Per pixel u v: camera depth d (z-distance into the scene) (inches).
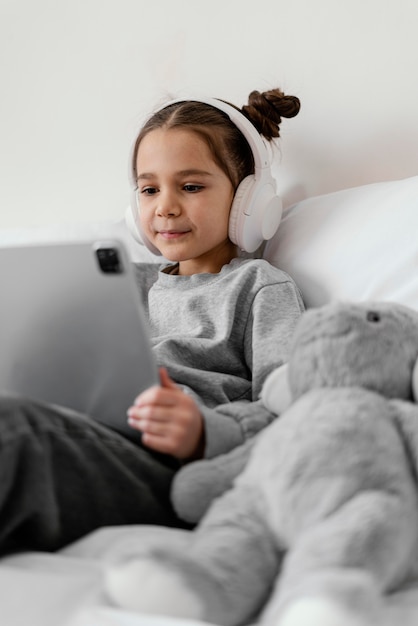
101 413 32.4
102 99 69.2
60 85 71.2
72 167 71.8
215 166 52.3
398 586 24.3
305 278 50.6
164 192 52.3
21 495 27.1
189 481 29.7
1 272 29.7
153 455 34.3
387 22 55.6
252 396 43.6
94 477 29.8
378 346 29.5
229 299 48.5
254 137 52.2
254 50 61.4
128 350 30.1
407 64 55.3
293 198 60.8
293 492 25.1
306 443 25.8
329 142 58.8
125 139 68.6
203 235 52.4
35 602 22.9
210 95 63.9
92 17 68.6
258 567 24.3
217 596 22.4
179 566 22.1
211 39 63.2
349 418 26.2
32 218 74.7
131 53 67.2
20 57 72.8
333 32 57.8
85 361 30.9
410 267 46.4
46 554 27.5
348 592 19.9
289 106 57.0
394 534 23.0
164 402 31.7
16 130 74.1
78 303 29.5
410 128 55.7
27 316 30.5
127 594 22.1
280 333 45.1
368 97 57.0
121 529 28.9
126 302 29.0
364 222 50.0
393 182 52.0
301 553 22.7
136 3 66.4
